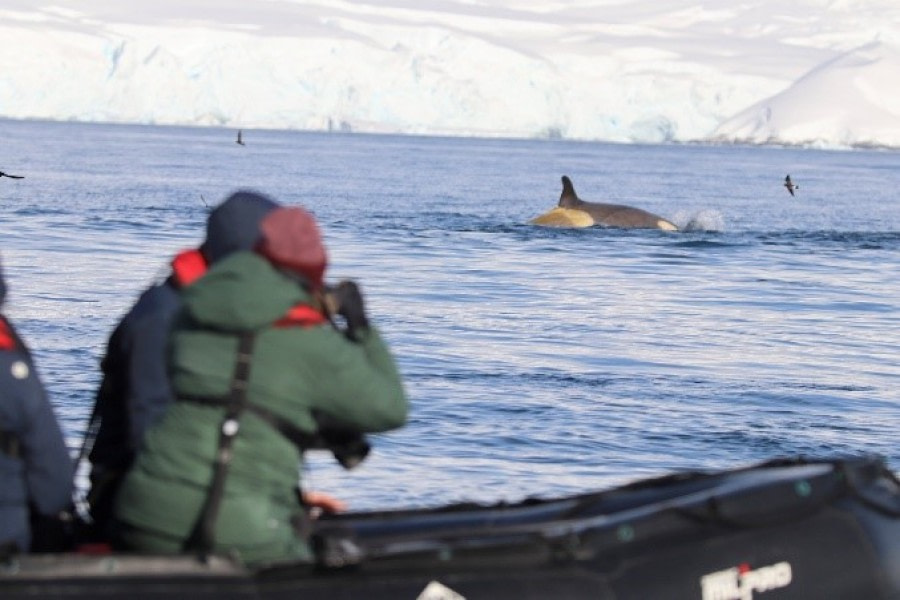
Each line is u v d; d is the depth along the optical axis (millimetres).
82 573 18125
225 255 20391
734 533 21312
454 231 125562
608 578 20188
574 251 108500
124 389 20891
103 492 21125
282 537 19125
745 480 22703
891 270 101562
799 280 91500
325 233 119438
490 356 55594
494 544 19938
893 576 21906
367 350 19719
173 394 19516
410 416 43156
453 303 73312
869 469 23250
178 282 20781
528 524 22203
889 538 22203
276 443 18906
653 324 67562
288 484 19266
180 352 19156
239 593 18453
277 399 18828
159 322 20578
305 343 18844
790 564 21344
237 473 18828
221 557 18594
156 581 18266
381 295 75812
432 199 186500
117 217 130625
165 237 110438
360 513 22734
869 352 60969
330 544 19578
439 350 56656
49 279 77750
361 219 139375
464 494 34906
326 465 36969
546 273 90875
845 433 43500
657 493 23109
